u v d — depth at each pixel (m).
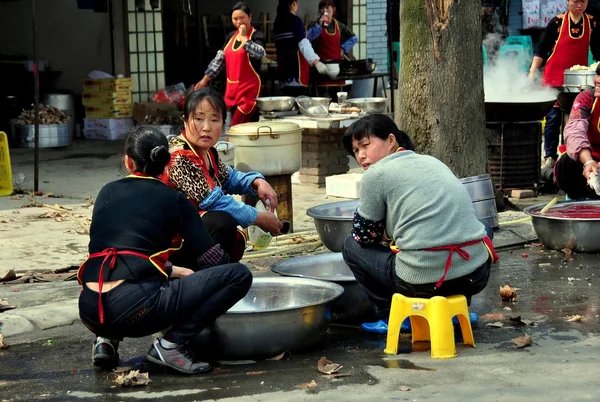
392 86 13.58
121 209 4.40
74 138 14.16
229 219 5.15
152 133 4.49
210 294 4.39
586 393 4.04
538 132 9.12
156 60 14.20
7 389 4.36
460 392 4.09
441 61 7.85
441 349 4.61
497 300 5.73
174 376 4.46
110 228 4.39
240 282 4.43
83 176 10.87
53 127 13.11
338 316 5.30
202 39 16.06
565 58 9.93
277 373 4.45
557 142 10.01
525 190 9.12
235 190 5.62
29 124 13.06
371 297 5.06
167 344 4.45
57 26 15.11
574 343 4.82
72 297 5.94
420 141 7.98
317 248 7.24
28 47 15.40
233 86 9.75
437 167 4.76
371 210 4.77
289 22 11.78
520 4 17.00
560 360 4.52
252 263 6.84
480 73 8.02
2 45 15.56
